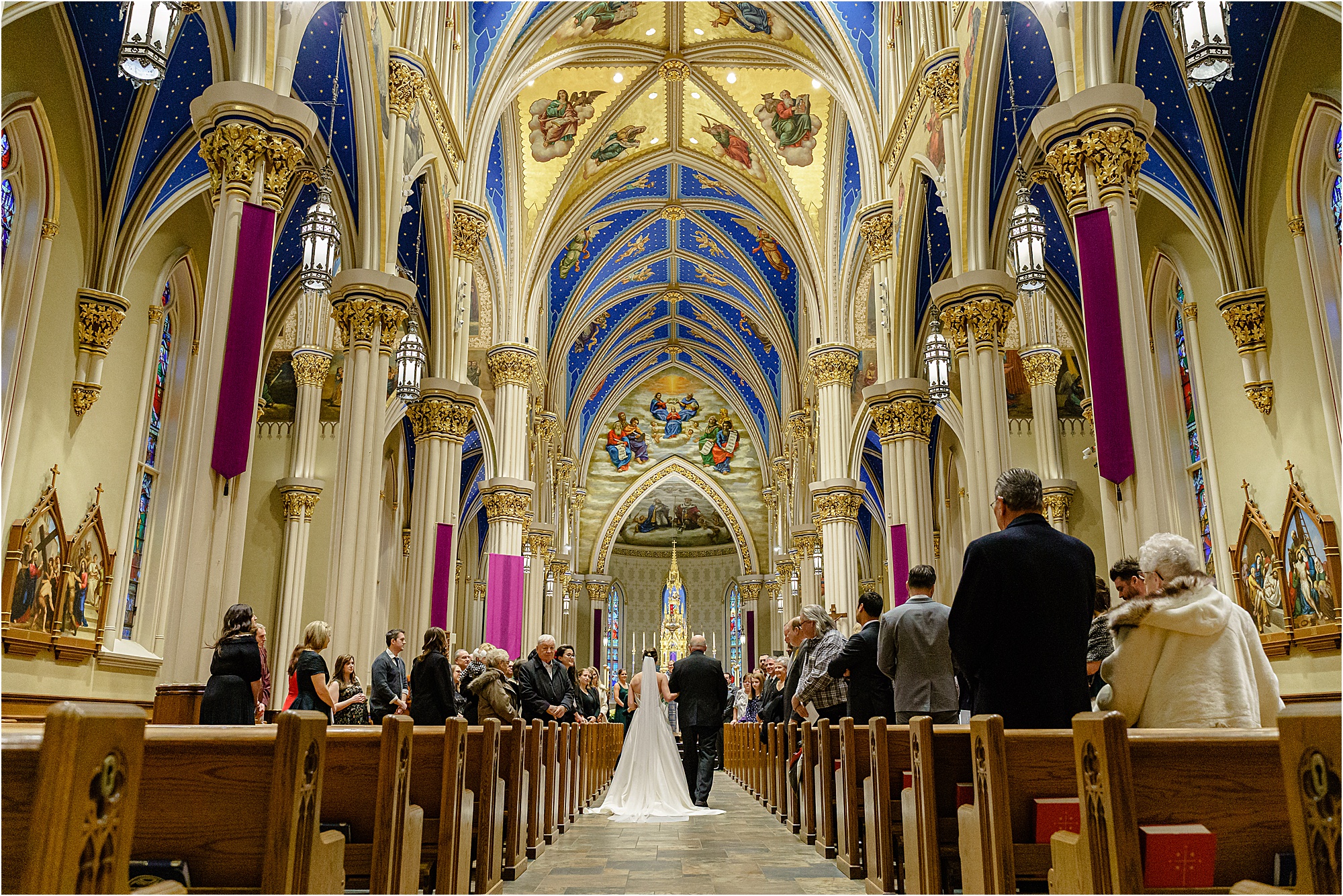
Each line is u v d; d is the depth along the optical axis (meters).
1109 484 8.20
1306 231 11.41
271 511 20.45
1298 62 11.30
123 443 13.89
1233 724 3.42
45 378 11.99
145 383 14.44
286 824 2.54
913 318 16.28
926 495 15.88
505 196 23.55
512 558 21.28
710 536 46.16
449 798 4.43
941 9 14.10
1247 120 12.18
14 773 1.82
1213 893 2.55
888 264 17.20
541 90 22.64
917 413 16.03
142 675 14.34
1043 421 19.19
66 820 1.51
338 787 3.73
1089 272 8.60
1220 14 6.26
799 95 22.88
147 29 6.15
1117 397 8.29
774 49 21.38
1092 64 9.09
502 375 23.05
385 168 13.18
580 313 32.56
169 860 2.55
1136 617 3.54
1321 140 11.23
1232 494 13.63
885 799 5.11
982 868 3.36
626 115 24.30
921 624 6.38
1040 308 19.25
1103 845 2.59
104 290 12.95
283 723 2.59
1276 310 12.30
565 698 10.74
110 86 12.27
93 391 12.70
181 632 8.07
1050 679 4.30
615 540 45.22
